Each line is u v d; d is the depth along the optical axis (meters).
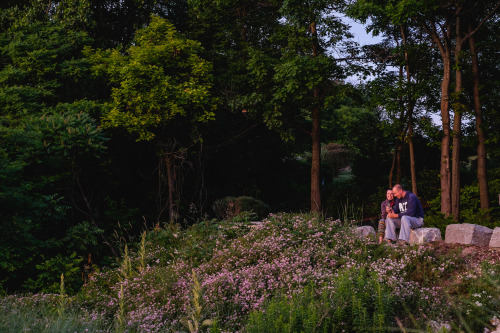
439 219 10.21
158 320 5.26
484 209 14.09
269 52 18.39
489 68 17.06
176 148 16.11
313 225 7.95
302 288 5.40
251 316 4.46
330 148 36.53
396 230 8.17
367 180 22.50
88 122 11.75
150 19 17.72
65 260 9.13
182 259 7.93
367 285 4.91
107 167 13.16
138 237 12.32
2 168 8.90
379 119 22.53
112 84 15.59
